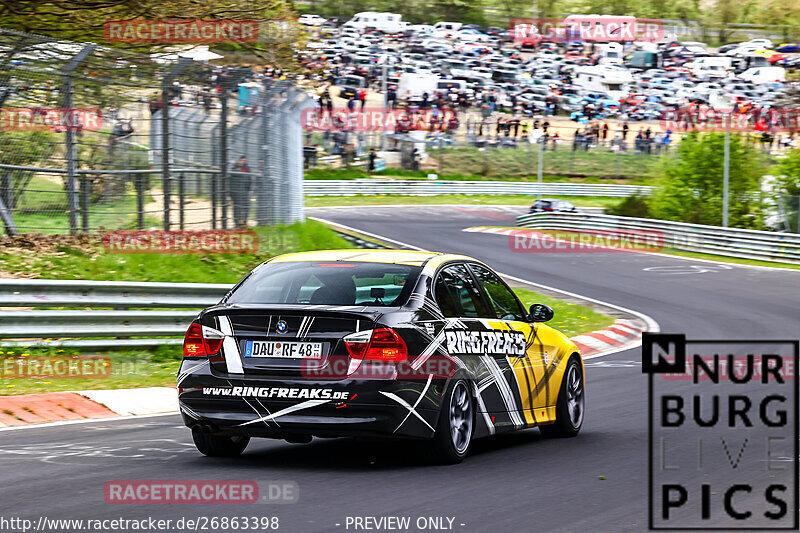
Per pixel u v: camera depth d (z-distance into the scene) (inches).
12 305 1582.2
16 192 2183.8
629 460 1043.3
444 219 7426.2
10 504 788.6
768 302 3486.7
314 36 3159.5
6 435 1147.3
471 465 999.0
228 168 2632.9
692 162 6122.1
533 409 1151.0
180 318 1814.7
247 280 1031.6
